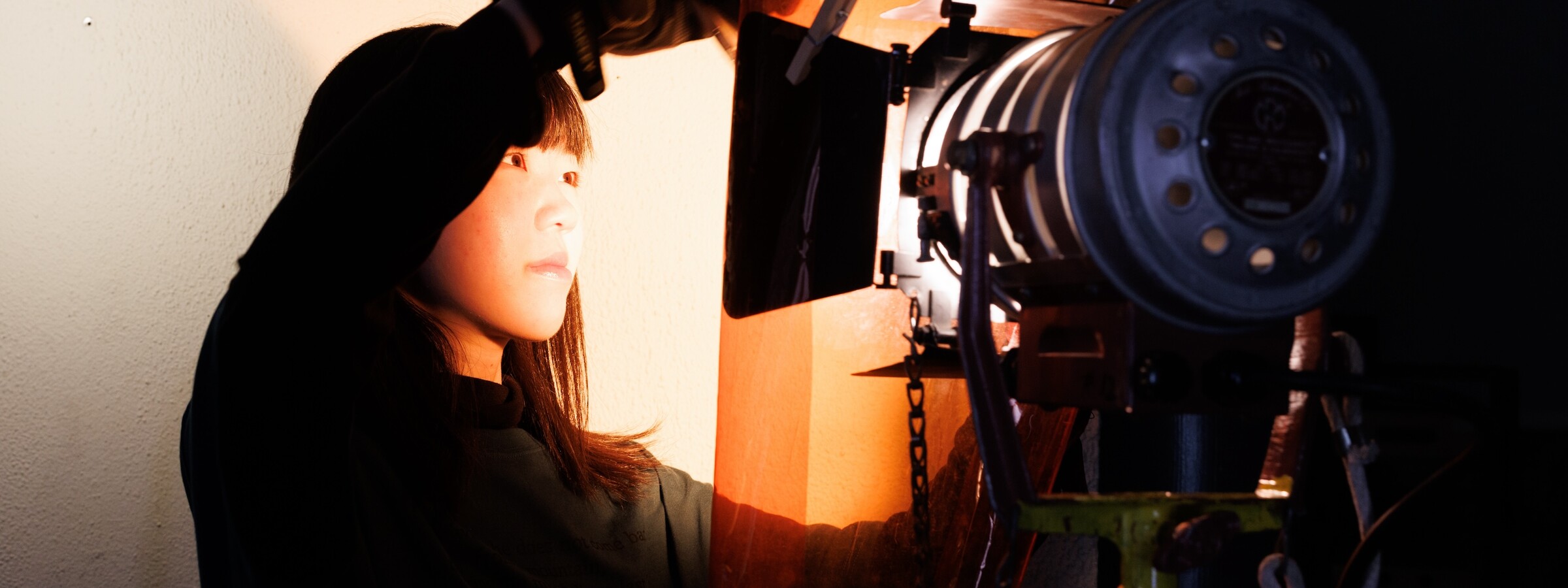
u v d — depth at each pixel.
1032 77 0.48
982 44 0.57
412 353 0.77
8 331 0.98
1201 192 0.41
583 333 1.00
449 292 0.78
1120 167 0.40
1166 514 0.48
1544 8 0.92
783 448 0.62
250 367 0.56
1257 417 0.48
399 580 0.72
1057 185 0.43
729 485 0.62
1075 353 0.48
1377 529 0.52
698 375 1.10
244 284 0.56
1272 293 0.43
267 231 0.55
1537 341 0.92
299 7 1.03
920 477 0.66
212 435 0.62
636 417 1.09
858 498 0.65
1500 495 0.72
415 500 0.76
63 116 0.99
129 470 1.00
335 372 0.58
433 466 0.76
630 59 1.08
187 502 1.02
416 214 0.56
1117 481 0.70
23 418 0.98
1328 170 0.43
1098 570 0.80
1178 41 0.41
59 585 0.99
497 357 0.88
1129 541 0.47
